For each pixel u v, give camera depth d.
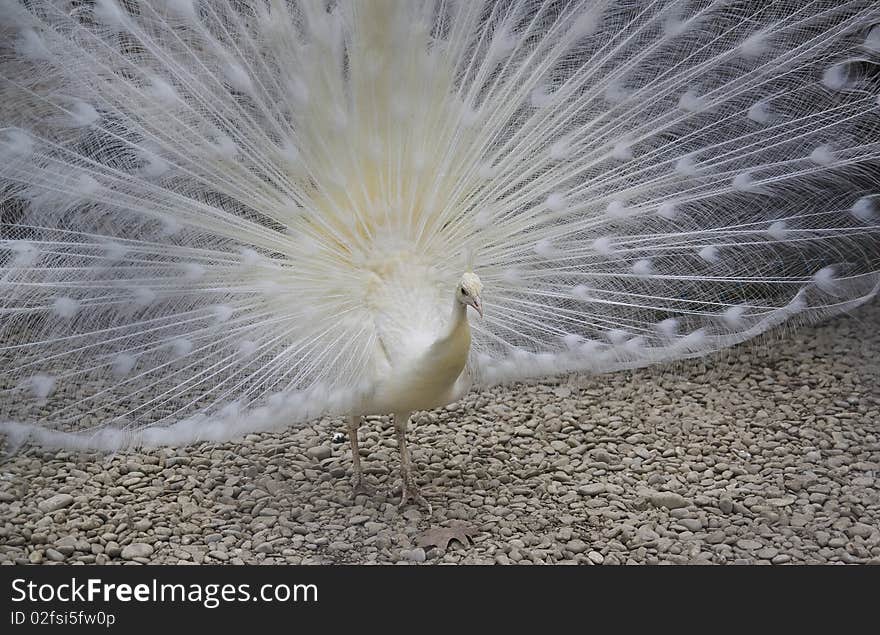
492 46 9.48
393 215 9.53
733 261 10.25
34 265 8.77
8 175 8.66
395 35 9.09
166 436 8.78
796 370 13.88
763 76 9.88
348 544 9.88
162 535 9.98
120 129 8.99
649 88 9.85
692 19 9.70
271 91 9.21
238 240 9.31
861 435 12.16
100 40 8.81
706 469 11.38
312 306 9.41
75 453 11.48
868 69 10.62
